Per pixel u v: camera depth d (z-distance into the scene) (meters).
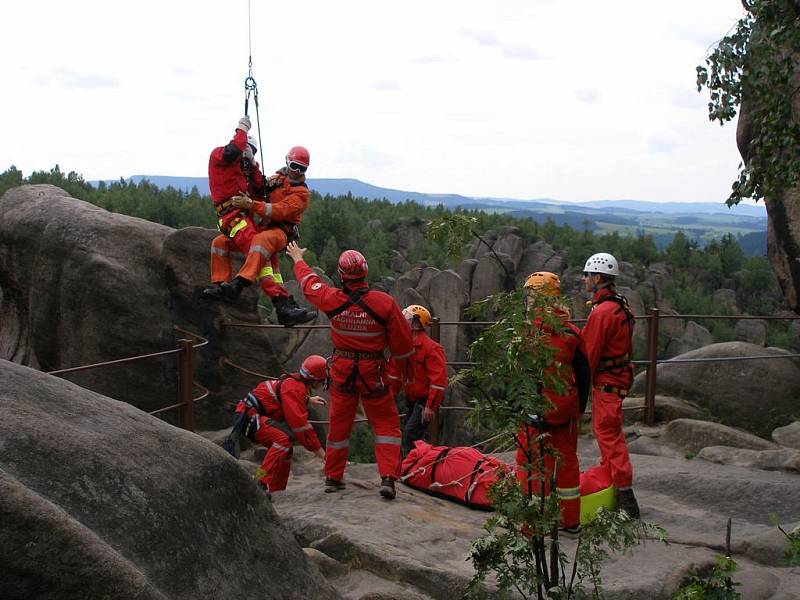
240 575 3.16
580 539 3.60
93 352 10.62
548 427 5.54
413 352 6.45
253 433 6.88
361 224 73.94
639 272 71.62
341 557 5.31
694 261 78.50
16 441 2.71
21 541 2.30
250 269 7.42
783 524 6.66
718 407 11.20
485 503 6.57
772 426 10.95
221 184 7.51
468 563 5.25
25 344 11.61
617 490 6.35
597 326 6.36
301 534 5.78
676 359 10.68
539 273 5.38
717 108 7.16
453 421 30.22
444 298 52.22
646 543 5.82
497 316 3.54
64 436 2.85
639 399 11.18
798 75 8.24
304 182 7.72
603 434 6.43
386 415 6.62
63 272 10.79
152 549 2.82
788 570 5.65
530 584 3.63
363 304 6.30
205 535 3.10
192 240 10.74
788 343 56.56
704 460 8.94
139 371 10.65
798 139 6.98
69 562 2.36
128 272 10.64
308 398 6.98
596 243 73.38
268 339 10.98
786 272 10.50
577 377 5.45
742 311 75.12
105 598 2.40
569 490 5.66
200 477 3.22
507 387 3.49
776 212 10.36
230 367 10.78
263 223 7.61
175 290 10.67
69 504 2.67
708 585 3.68
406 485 7.13
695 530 6.51
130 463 2.98
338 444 6.72
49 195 11.72
